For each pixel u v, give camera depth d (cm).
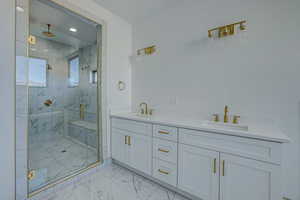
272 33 131
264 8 134
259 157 102
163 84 211
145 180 172
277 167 95
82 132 239
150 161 167
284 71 126
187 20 185
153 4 194
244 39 145
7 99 118
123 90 238
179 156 143
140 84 240
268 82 133
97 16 192
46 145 223
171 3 192
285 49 126
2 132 116
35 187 144
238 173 110
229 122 154
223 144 117
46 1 145
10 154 120
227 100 157
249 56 143
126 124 194
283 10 126
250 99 143
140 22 238
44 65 227
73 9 164
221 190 118
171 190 154
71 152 232
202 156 129
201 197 129
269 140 97
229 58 154
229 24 154
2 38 115
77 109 257
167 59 206
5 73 117
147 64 230
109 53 212
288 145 125
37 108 211
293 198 123
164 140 155
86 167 189
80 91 255
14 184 123
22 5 125
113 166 207
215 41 164
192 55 182
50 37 231
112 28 215
